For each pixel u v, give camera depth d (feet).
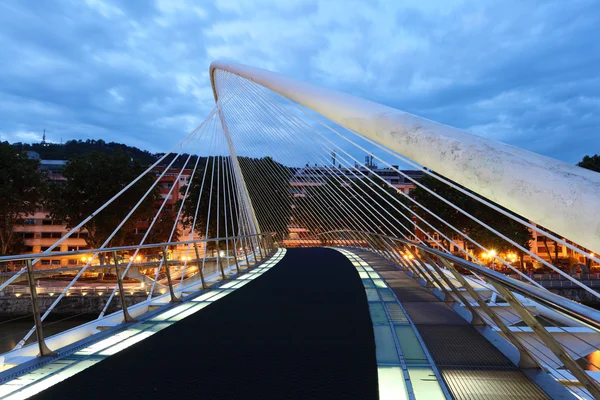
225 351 13.25
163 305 21.44
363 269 40.19
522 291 7.92
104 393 9.85
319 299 23.06
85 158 147.54
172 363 12.09
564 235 6.50
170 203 189.57
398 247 36.24
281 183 124.67
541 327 9.12
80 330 16.12
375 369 11.31
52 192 142.31
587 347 16.34
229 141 89.51
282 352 13.07
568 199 6.30
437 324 16.49
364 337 14.71
